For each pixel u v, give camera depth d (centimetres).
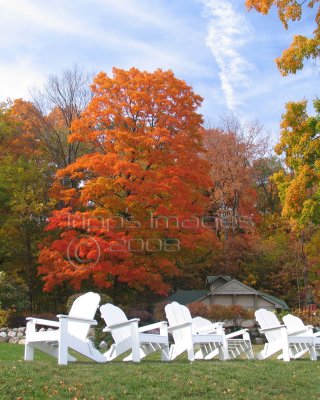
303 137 1856
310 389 700
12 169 2380
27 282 2345
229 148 3219
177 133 2100
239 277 2906
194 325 1091
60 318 741
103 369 699
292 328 1133
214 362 854
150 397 592
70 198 2006
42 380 617
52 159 2692
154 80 2091
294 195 1841
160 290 1945
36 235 2334
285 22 1328
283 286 2859
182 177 2008
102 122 2100
